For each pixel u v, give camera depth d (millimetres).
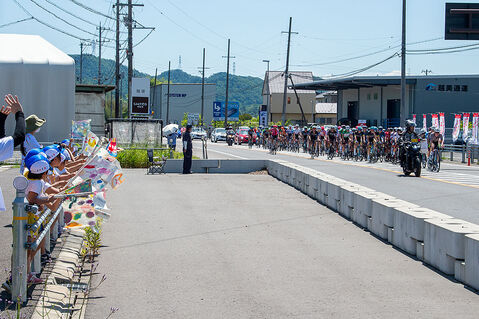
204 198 15312
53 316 5566
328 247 9562
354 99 68250
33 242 5816
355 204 11852
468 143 33562
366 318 6012
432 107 58344
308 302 6555
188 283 7316
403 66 38844
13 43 23344
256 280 7484
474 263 7078
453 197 16156
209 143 65750
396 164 29062
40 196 6227
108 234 10398
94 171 7938
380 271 8000
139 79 37406
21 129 6098
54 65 22719
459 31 25094
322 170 25234
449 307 6398
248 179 20562
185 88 107188
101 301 6531
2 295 6059
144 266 8156
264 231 10906
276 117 104000
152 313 6137
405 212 9195
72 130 8664
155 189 16984
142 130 31469
